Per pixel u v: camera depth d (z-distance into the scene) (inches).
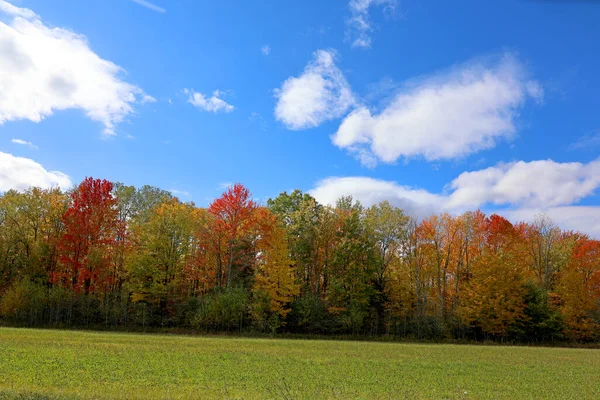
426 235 2304.4
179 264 2137.1
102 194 2027.6
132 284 1966.0
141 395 510.6
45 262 2053.4
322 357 1096.2
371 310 2159.2
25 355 836.6
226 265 2251.5
